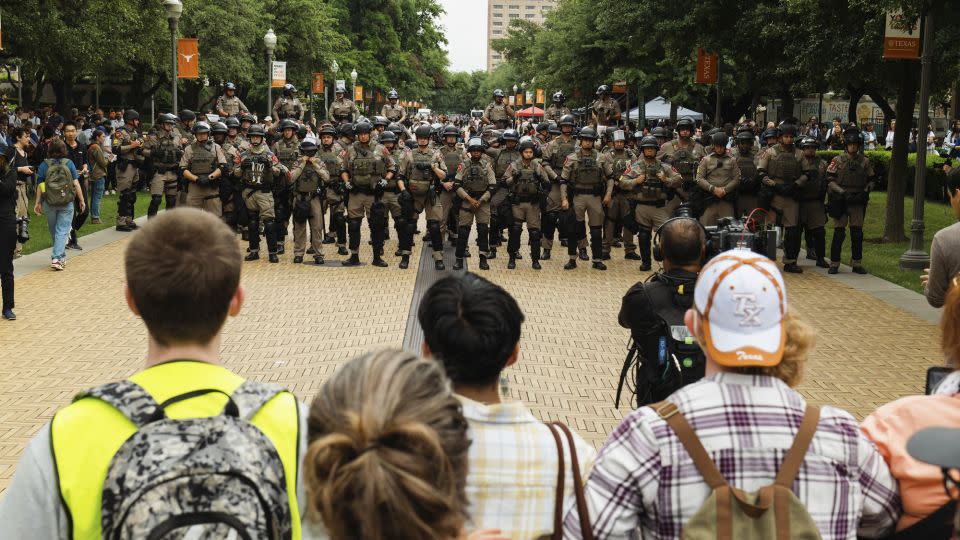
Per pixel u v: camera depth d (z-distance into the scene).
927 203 23.72
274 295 12.53
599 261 14.99
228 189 16.94
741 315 2.58
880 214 21.89
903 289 13.38
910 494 2.60
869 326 11.09
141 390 2.12
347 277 13.99
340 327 10.74
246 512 1.94
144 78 44.53
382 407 1.73
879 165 27.00
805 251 17.27
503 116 26.17
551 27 54.50
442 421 1.78
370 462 1.66
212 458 1.98
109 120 30.19
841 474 2.51
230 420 2.07
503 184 14.70
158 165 18.03
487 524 2.54
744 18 20.52
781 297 2.61
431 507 1.67
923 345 10.19
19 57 29.64
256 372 8.87
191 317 2.21
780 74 21.17
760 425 2.52
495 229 15.56
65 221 13.86
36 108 40.78
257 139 15.16
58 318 11.00
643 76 36.44
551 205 15.45
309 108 53.19
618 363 9.40
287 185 15.59
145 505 1.92
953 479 2.35
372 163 14.64
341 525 1.70
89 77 44.19
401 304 12.05
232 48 40.47
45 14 24.78
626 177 14.53
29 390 8.24
